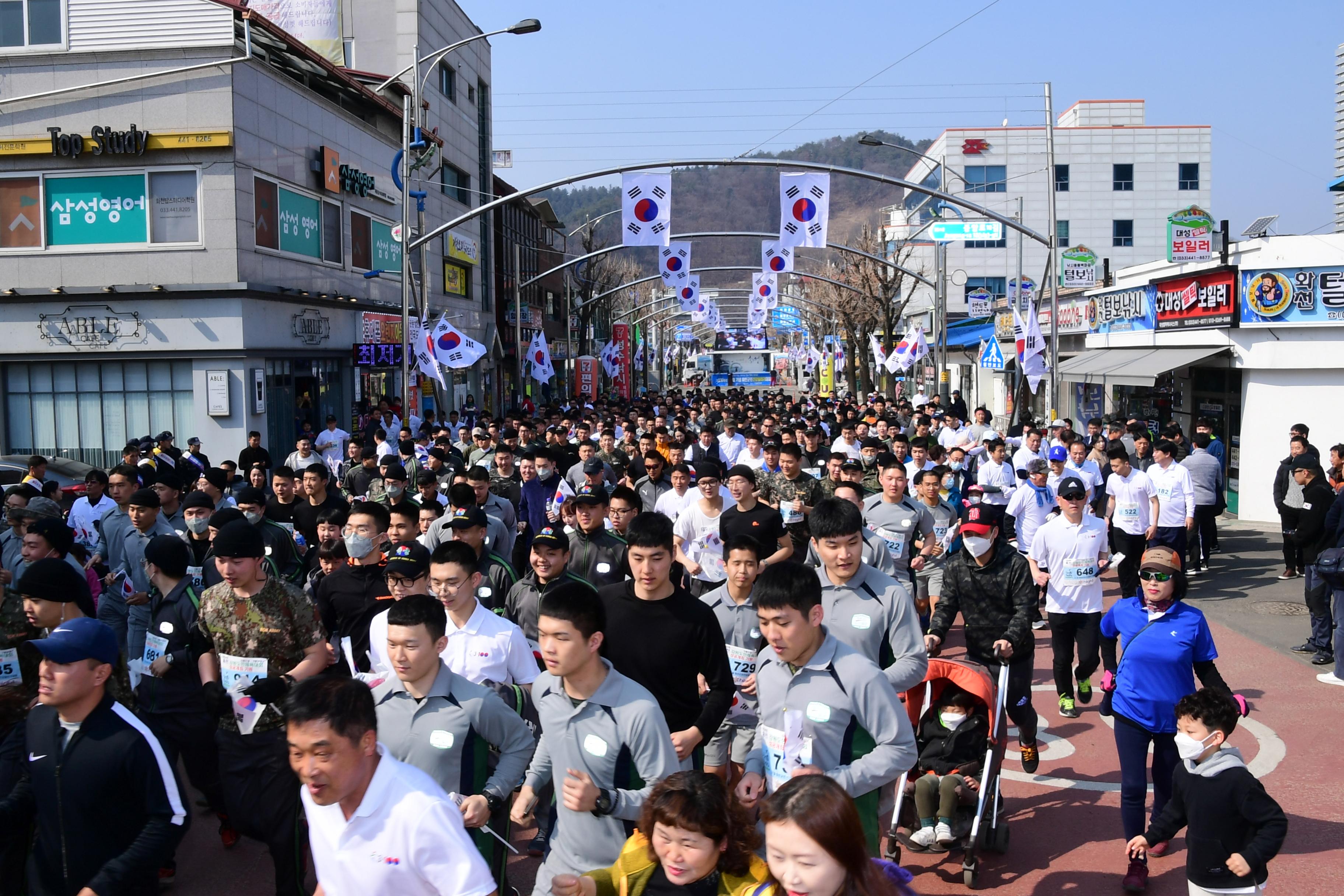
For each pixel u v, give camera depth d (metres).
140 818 4.21
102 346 20.81
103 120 20.62
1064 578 8.76
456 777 4.59
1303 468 10.76
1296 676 9.87
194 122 20.61
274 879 6.09
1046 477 11.52
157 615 6.30
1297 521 14.09
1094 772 7.63
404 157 20.75
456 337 22.09
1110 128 52.66
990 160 52.84
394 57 35.03
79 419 21.39
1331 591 10.20
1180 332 21.05
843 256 63.53
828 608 5.74
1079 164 52.91
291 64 24.41
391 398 30.42
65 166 20.72
